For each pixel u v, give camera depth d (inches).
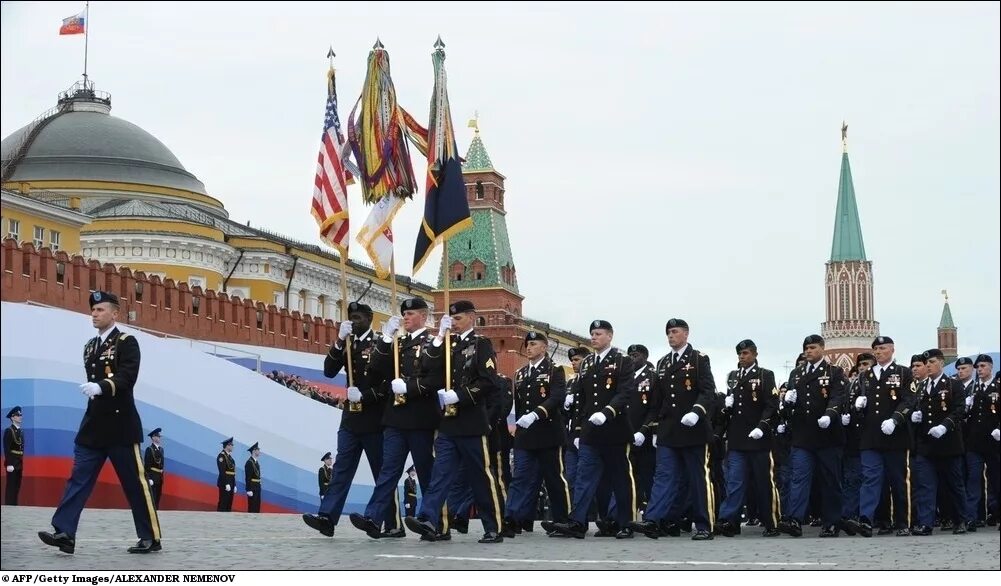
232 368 1375.5
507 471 938.1
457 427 666.2
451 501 733.9
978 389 960.3
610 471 761.0
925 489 868.6
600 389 754.2
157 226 2177.7
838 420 817.5
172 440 1295.5
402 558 564.4
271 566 526.0
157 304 1589.6
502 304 3518.7
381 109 846.5
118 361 557.6
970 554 622.5
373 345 693.3
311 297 2433.6
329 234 832.3
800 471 829.8
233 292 2274.9
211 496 1331.2
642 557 588.4
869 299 6633.9
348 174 902.4
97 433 558.6
